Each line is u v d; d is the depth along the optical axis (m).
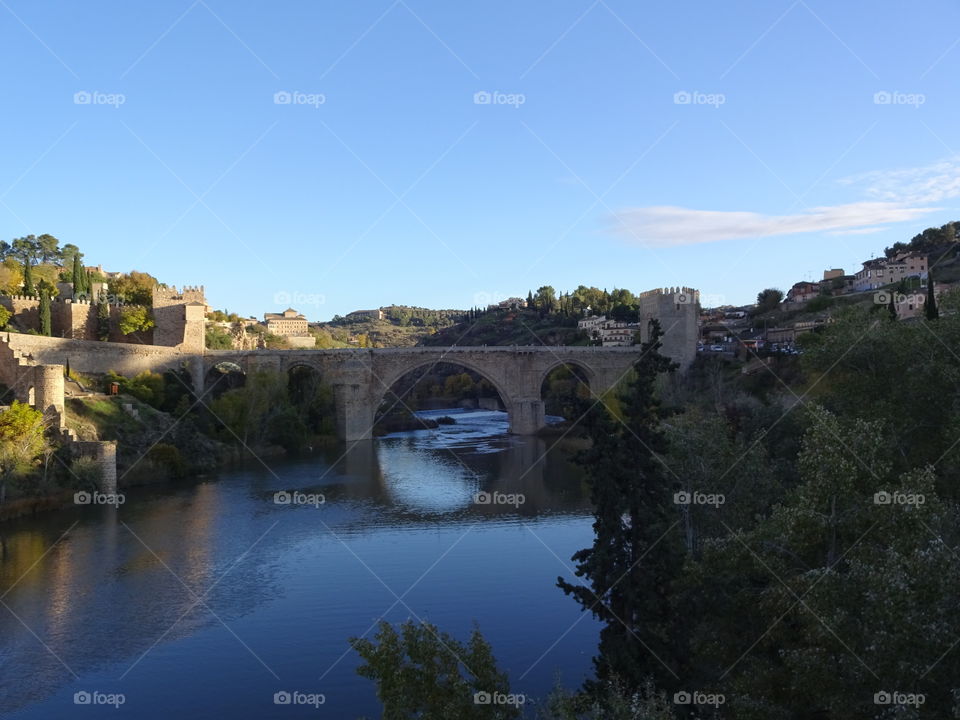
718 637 26.97
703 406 85.81
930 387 40.50
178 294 126.50
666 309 133.50
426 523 61.59
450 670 20.94
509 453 107.00
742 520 33.25
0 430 61.38
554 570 48.06
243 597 43.06
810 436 27.75
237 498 71.50
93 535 56.28
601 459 28.97
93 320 123.19
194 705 30.64
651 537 28.62
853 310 49.00
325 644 36.56
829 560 23.70
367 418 125.94
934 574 18.95
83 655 35.25
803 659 20.36
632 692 25.45
